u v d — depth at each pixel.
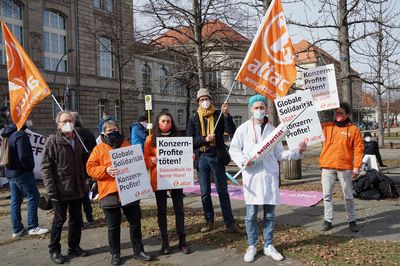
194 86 20.86
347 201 6.36
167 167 5.60
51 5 37.22
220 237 6.25
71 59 39.00
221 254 5.54
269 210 5.34
